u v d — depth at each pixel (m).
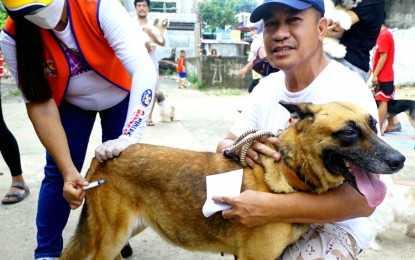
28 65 2.64
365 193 2.02
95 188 2.73
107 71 2.91
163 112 9.40
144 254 3.70
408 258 3.61
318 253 2.35
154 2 38.78
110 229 2.71
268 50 2.38
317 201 2.22
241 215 2.27
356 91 2.41
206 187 2.52
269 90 2.73
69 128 3.14
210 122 9.41
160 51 34.62
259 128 2.81
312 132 2.18
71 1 2.61
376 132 2.20
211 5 58.88
